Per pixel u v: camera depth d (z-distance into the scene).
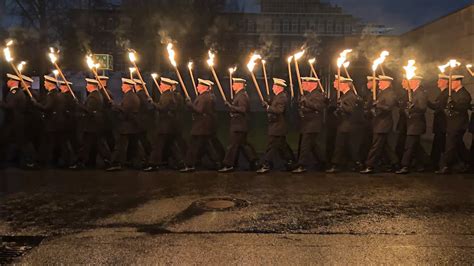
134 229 6.11
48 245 5.51
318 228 6.16
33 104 10.05
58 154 10.52
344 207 7.20
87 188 8.44
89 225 6.28
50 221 6.47
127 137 10.05
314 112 9.79
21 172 9.84
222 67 29.16
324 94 9.99
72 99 10.52
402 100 10.23
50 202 7.46
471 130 9.98
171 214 6.78
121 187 8.52
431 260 5.06
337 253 5.26
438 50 15.06
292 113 20.11
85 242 5.61
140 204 7.34
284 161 10.80
